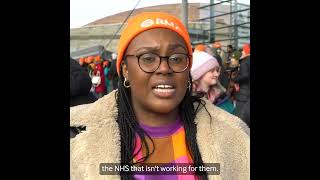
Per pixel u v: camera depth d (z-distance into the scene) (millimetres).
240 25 5387
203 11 5750
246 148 1444
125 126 1337
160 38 1254
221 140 1385
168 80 1255
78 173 1293
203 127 1381
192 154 1351
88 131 1317
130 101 1364
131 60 1284
